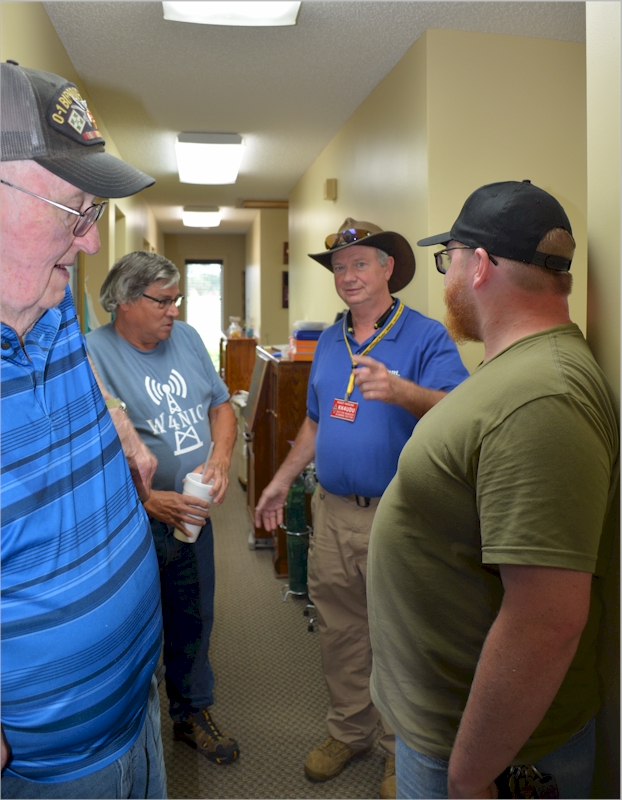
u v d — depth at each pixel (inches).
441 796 42.2
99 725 36.9
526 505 33.2
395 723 44.4
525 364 36.2
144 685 41.3
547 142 114.7
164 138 185.5
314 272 217.3
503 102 112.0
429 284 110.8
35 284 33.3
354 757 83.9
